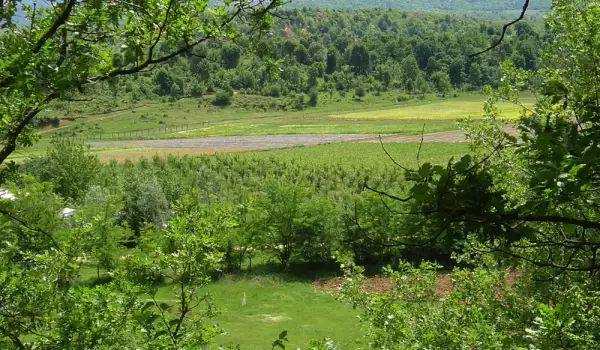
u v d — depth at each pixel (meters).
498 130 9.45
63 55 4.21
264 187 35.25
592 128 3.01
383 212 28.89
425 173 2.68
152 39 4.90
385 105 170.50
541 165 2.77
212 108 158.50
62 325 6.40
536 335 5.02
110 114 137.75
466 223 2.71
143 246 7.21
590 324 6.11
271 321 24.12
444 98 177.75
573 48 8.30
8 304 5.96
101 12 4.45
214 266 7.04
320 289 30.38
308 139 105.81
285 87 179.62
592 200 3.13
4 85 3.73
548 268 6.74
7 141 5.02
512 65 9.74
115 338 6.53
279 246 36.75
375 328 9.06
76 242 8.07
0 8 4.21
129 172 46.62
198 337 6.83
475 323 7.88
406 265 9.63
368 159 77.25
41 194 14.55
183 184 45.44
